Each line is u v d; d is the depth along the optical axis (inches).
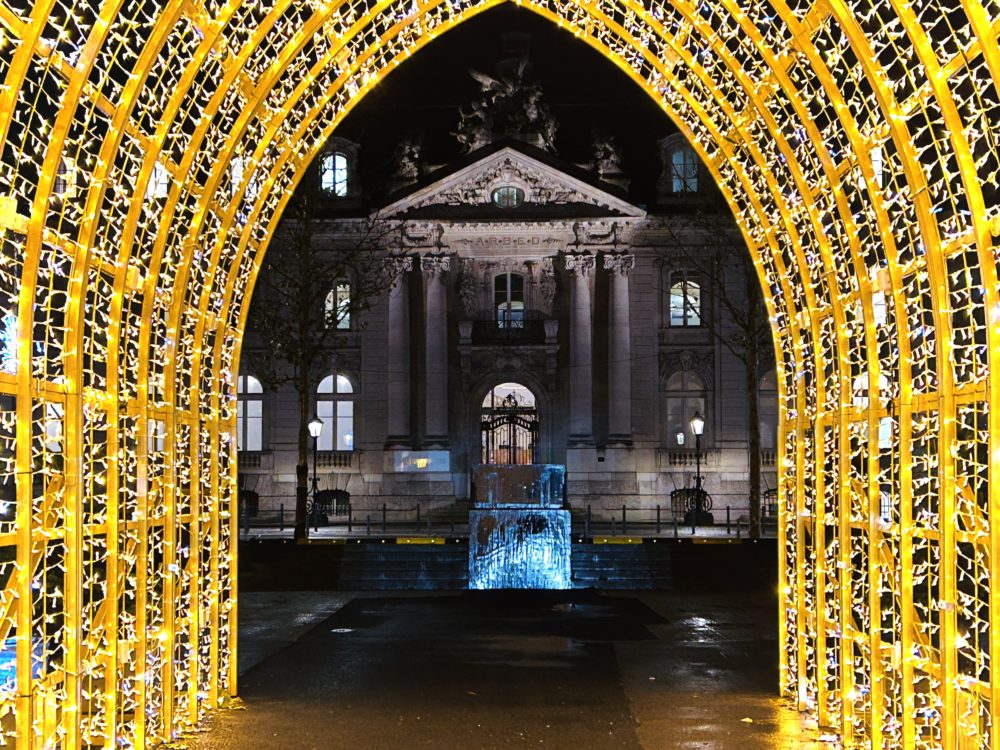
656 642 633.6
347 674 528.1
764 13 359.3
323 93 411.5
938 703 319.6
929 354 332.5
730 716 436.5
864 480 385.1
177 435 414.9
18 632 274.5
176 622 414.6
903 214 343.9
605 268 1845.5
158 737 394.6
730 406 1841.8
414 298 1863.9
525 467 1001.5
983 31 238.8
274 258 1752.0
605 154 1844.2
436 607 811.4
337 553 1054.4
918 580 334.3
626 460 1830.7
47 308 288.0
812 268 413.4
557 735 408.8
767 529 1648.6
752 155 404.5
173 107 325.4
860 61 295.3
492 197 1833.2
